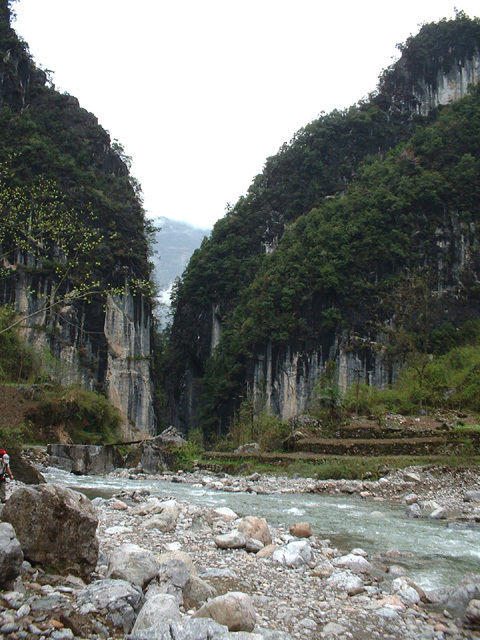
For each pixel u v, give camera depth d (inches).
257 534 403.5
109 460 1139.9
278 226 3661.4
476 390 1747.0
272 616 259.0
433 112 3801.7
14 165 2755.9
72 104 3363.7
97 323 2657.5
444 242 2965.1
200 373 3570.4
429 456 1059.3
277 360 2844.5
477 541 466.3
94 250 2726.4
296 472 1047.0
